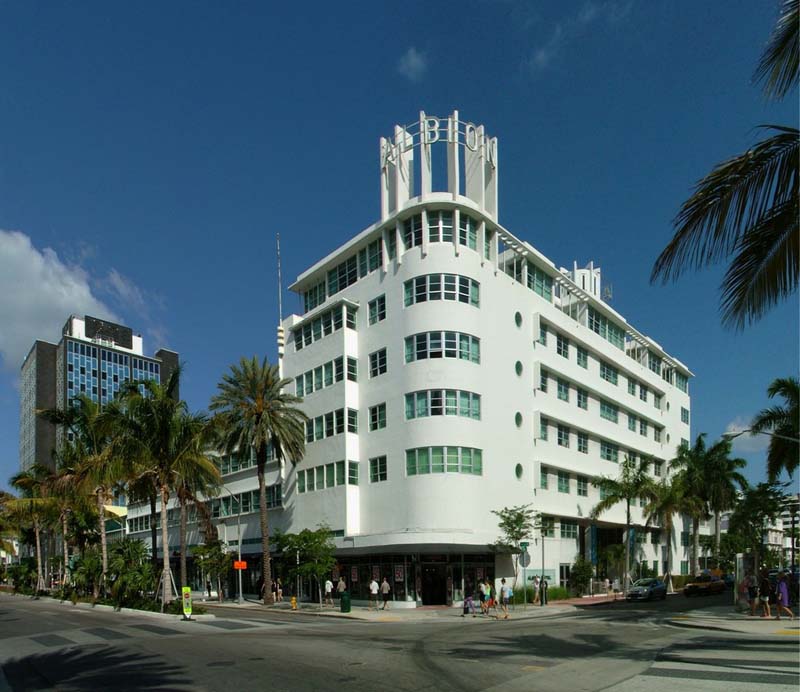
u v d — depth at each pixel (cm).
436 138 4412
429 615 3484
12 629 2678
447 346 4100
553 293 5378
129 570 3856
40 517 6412
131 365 15575
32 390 15300
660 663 1452
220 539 6066
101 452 4472
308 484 4784
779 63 1066
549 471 4909
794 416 3266
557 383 5172
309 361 4984
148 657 1739
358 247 4797
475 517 3988
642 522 6222
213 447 4512
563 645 1867
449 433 3994
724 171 1141
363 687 1244
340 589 4088
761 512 7081
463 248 4253
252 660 1623
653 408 7025
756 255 1176
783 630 2178
